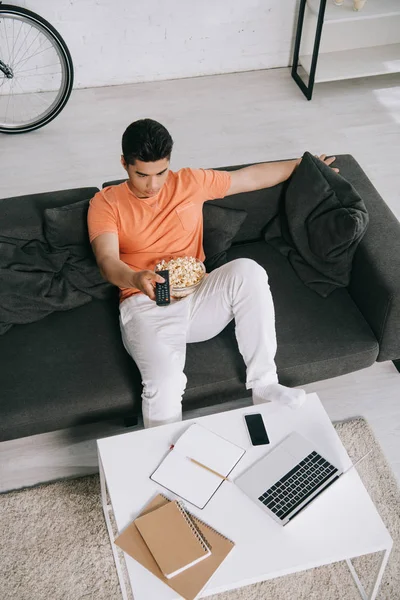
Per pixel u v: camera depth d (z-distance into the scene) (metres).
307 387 2.65
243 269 2.30
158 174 2.20
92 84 4.30
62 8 3.88
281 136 3.94
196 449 1.95
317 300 2.52
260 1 4.12
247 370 2.26
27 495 2.28
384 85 4.36
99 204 2.36
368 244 2.42
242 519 1.80
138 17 4.02
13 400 2.21
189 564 1.70
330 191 2.51
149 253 2.42
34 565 2.11
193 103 4.19
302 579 2.09
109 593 2.05
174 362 2.21
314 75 4.09
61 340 2.39
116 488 1.87
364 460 2.39
